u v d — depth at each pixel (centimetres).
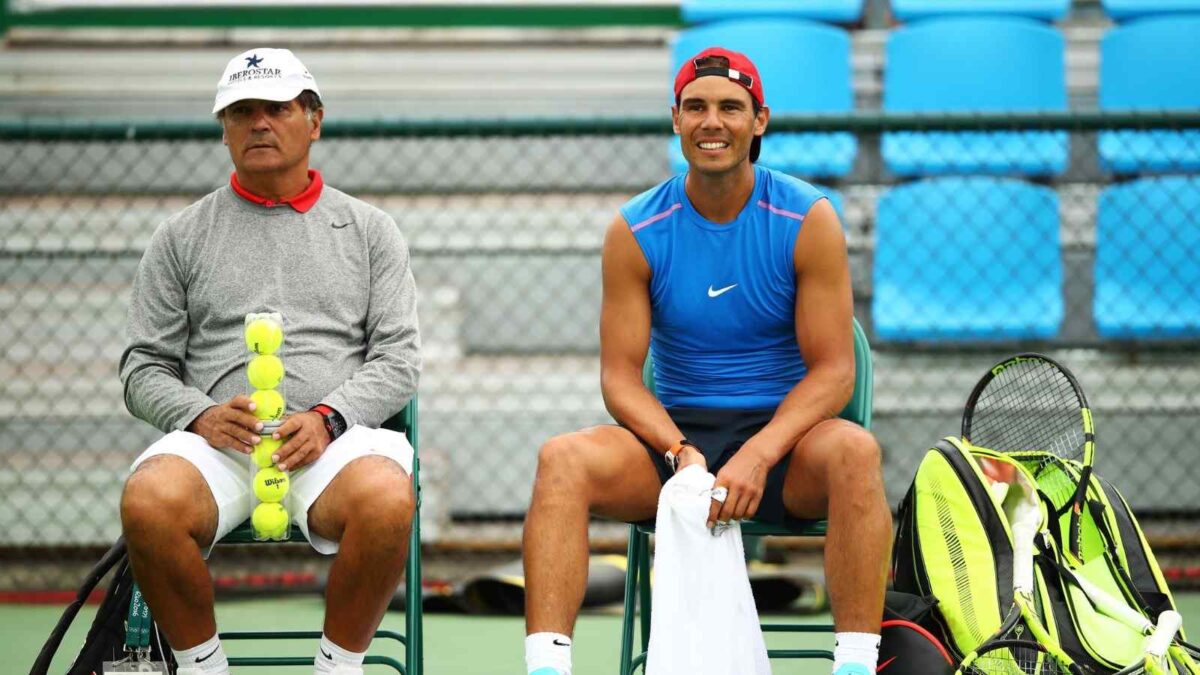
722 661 931
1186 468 2105
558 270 2353
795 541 1972
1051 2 2238
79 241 2305
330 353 1032
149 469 937
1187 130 1752
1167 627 950
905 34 2188
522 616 1706
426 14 2519
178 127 1739
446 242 2350
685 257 1057
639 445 1015
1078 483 1028
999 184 2092
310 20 2514
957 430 2128
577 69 2508
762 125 1055
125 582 990
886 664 984
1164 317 2078
